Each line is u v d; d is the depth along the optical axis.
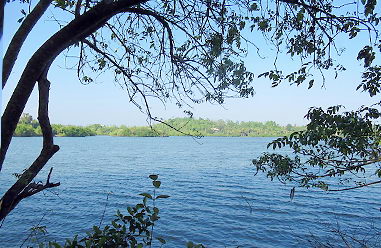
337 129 4.35
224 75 3.72
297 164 5.58
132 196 34.06
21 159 81.81
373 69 3.90
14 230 18.64
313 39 3.40
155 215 3.10
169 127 3.69
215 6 3.51
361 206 27.50
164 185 43.22
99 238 3.05
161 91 3.97
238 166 71.44
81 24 2.29
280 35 3.61
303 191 35.84
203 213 26.30
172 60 3.84
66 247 3.01
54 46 2.25
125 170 63.06
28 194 2.59
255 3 3.52
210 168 67.19
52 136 2.80
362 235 17.83
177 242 18.55
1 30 1.46
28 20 2.25
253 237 19.64
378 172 4.73
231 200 32.25
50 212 24.38
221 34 3.53
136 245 3.12
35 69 2.20
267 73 3.71
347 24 3.23
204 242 18.69
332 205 28.17
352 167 4.76
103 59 4.22
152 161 86.50
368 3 2.92
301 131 4.63
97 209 26.64
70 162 81.88
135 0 2.40
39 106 2.76
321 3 3.45
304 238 18.70
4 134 2.08
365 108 4.23
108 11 2.34
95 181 46.19
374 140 4.31
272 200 31.62
